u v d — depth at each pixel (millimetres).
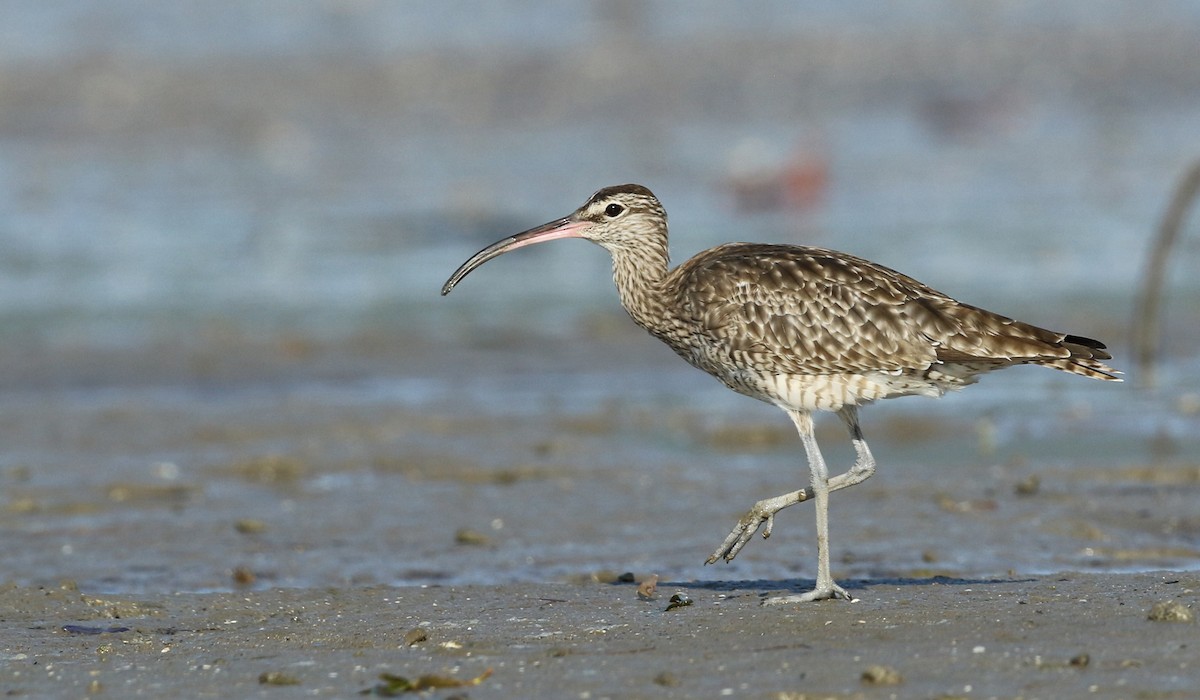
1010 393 17500
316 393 17953
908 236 27781
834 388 9617
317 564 11484
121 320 21781
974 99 43125
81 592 10695
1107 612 8531
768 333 9609
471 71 49250
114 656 8484
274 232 28828
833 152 39719
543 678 7586
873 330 9414
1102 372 9352
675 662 7797
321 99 46312
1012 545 11531
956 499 13016
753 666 7648
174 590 10836
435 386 18281
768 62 51531
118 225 29422
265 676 7762
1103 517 12328
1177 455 14578
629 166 37062
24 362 19391
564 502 13289
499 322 21719
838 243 27172
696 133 42969
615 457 14969
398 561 11531
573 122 44812
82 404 17438
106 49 49281
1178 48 52688
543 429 16109
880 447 15398
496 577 11055
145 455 15164
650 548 11805
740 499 13312
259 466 14656
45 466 14711
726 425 16125
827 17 56500
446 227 29188
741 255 9961
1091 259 25359
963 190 33125
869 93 48594
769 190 30953
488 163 37812
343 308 22625
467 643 8453
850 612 8773
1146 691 7004
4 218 29906
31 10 53125
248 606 9891
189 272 25234
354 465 14781
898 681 7238
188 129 42344
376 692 7488
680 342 10336
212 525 12656
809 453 9672
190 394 17969
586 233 10688
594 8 56156
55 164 37281
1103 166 35719
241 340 20547
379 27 53688
